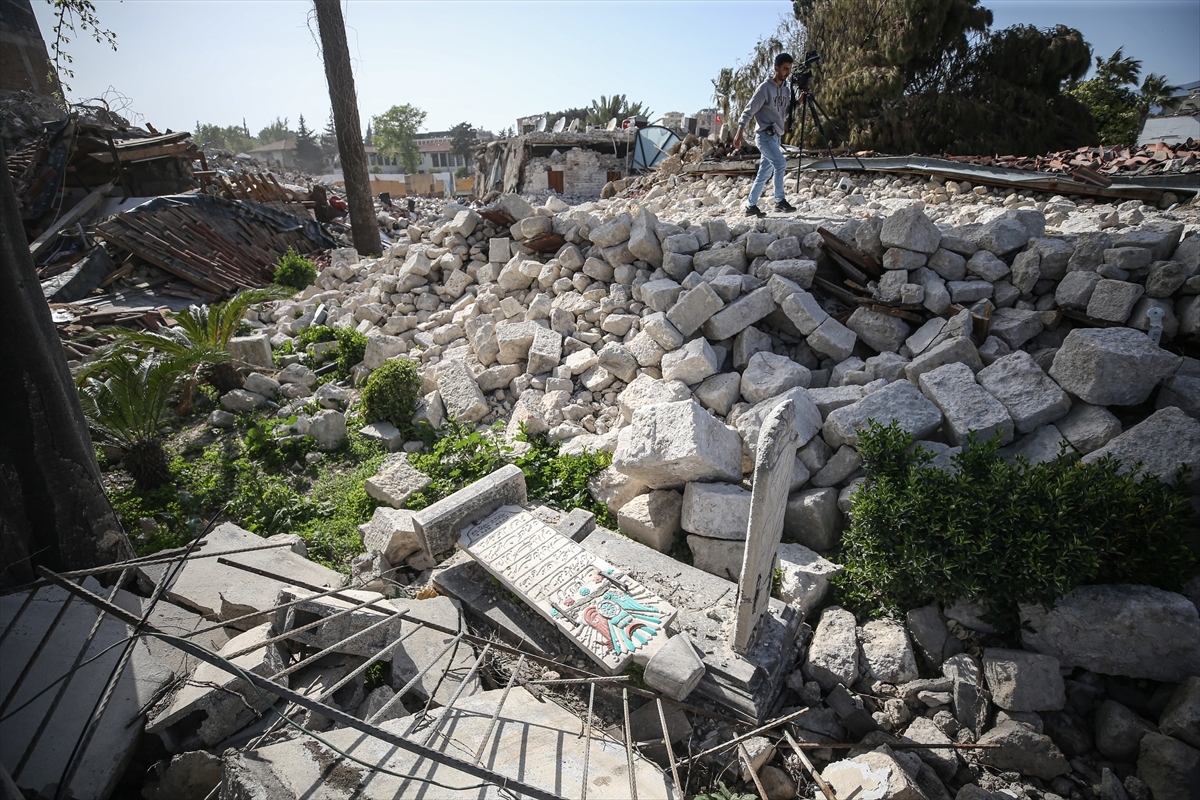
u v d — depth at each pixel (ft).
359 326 38.01
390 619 14.35
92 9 24.50
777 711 14.90
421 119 231.30
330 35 52.90
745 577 14.06
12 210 15.02
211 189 67.21
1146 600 14.05
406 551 20.44
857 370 22.71
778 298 24.59
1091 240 20.95
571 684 15.66
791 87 31.76
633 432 20.40
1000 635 15.66
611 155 89.10
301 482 25.31
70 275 43.98
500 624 17.25
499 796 11.46
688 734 14.20
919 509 16.17
